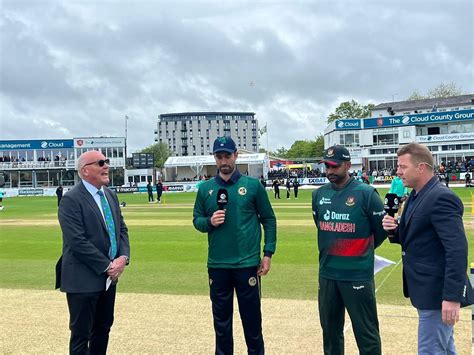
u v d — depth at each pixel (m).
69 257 4.23
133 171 64.38
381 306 6.47
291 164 76.44
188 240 13.55
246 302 4.53
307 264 9.66
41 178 66.69
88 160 4.29
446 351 3.59
